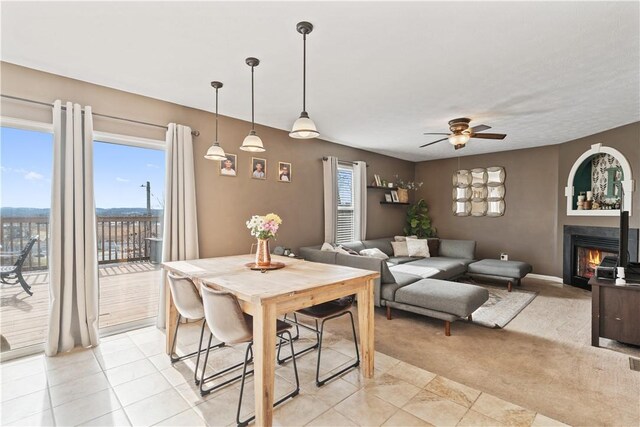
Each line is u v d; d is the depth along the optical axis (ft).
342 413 6.43
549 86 10.03
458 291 11.14
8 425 6.07
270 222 8.87
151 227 11.65
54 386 7.39
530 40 7.38
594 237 15.90
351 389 7.29
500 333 10.70
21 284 9.15
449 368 8.30
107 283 10.80
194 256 11.64
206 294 6.25
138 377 7.77
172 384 7.47
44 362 8.50
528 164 19.47
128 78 9.50
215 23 6.73
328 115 13.01
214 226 12.71
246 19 6.59
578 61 8.39
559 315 12.50
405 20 6.62
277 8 6.23
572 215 17.19
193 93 10.67
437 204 23.54
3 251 8.91
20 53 8.01
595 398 6.94
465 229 22.16
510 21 6.64
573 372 8.08
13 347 8.98
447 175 23.02
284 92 10.59
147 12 6.35
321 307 8.27
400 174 23.30
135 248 11.32
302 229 16.17
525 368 8.30
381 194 21.61
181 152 11.36
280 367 8.34
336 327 11.27
